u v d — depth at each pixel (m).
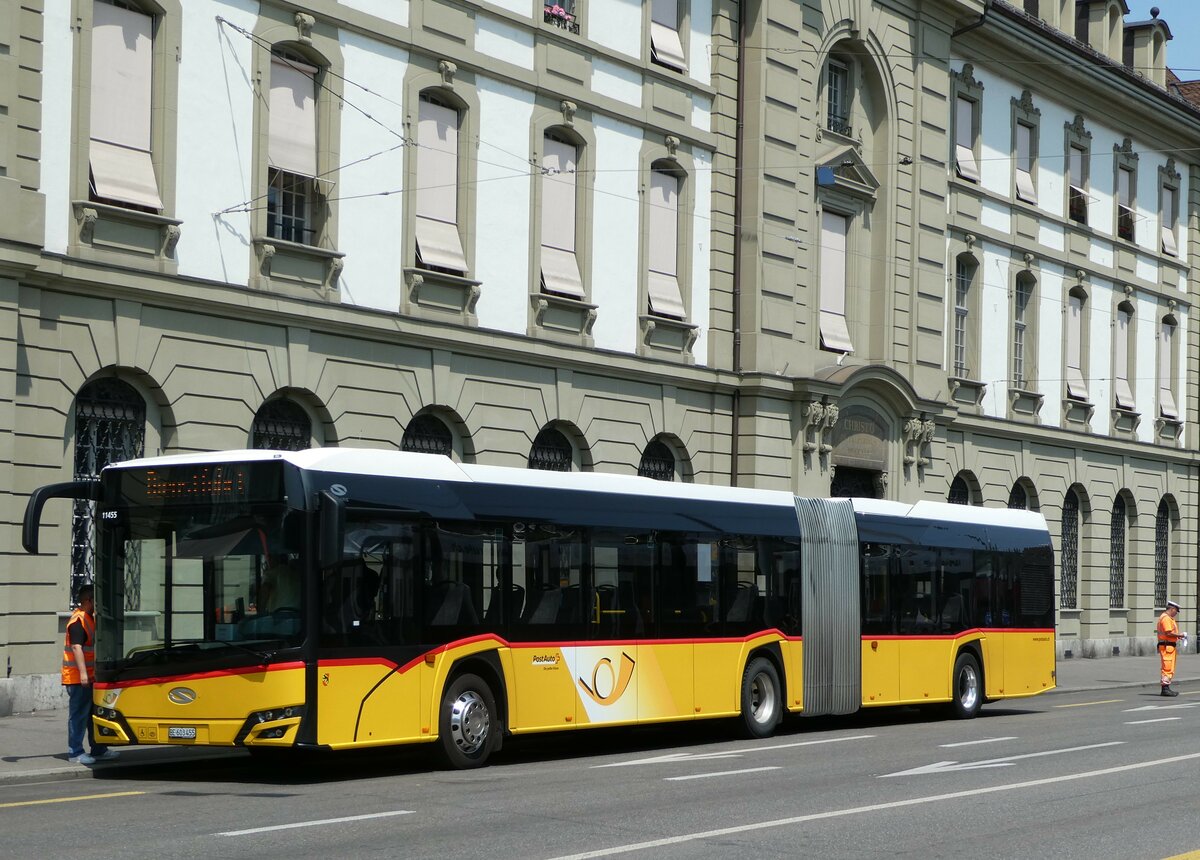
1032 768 16.86
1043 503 42.66
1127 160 46.59
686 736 21.56
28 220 19.95
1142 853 11.31
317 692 15.19
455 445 26.61
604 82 29.22
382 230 25.05
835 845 11.51
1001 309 40.97
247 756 18.05
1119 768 16.86
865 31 35.47
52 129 20.61
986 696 25.88
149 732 15.56
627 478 19.52
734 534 21.03
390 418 25.12
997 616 26.30
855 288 35.69
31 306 20.27
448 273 26.22
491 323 26.91
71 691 16.62
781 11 32.88
